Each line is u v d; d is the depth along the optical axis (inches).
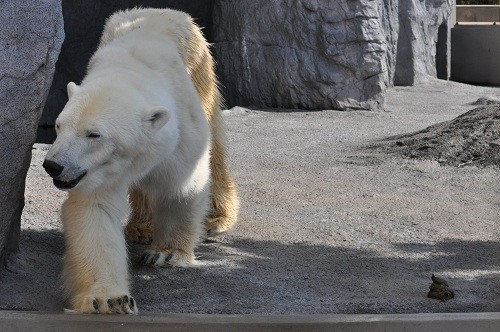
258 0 855.1
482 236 354.9
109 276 239.8
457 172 483.5
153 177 278.5
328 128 695.1
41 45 256.8
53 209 368.2
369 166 503.2
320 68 832.3
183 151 276.4
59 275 275.9
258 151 562.9
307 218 380.2
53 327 223.3
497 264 314.7
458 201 419.2
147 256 297.9
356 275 296.5
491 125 542.3
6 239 269.6
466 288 284.4
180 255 299.0
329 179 468.1
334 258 317.4
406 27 1087.0
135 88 255.1
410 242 343.3
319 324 223.5
